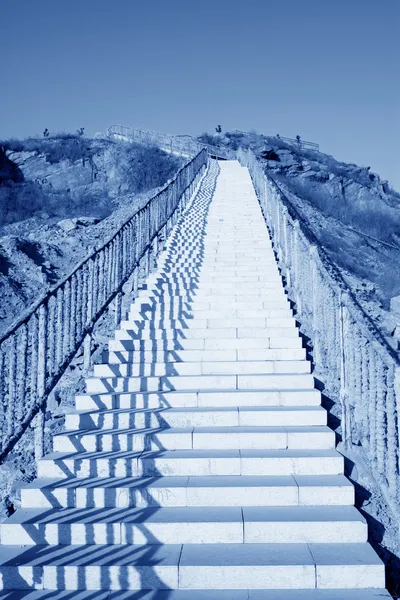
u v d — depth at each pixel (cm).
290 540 399
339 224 2445
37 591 369
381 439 425
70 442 513
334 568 362
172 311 802
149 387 612
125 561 375
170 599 354
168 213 1402
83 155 2881
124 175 2780
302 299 830
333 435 499
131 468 475
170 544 402
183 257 1116
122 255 845
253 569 364
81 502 442
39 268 1291
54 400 646
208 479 459
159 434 509
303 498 433
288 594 355
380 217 2875
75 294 627
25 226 1966
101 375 648
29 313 491
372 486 468
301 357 668
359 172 3806
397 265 1819
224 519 406
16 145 2909
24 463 552
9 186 2547
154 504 439
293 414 536
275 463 467
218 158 3509
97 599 356
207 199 1859
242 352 672
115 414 545
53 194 2580
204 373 643
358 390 497
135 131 3844
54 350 555
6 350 740
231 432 508
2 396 493
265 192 1575
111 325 882
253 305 820
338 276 587
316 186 3378
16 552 395
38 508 442
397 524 412
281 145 4106
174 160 3069
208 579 366
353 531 398
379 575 361
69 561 378
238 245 1195
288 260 973
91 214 2156
